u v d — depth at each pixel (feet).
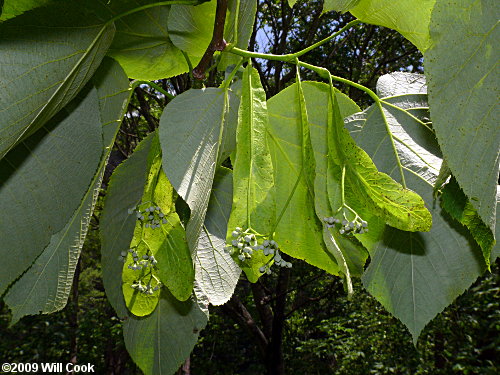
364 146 0.87
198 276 0.98
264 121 0.76
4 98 0.57
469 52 0.40
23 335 6.75
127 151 3.49
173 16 0.83
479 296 5.43
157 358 1.05
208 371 6.50
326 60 3.51
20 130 0.61
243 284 6.30
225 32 0.82
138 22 0.85
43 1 0.66
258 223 0.76
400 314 0.90
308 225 0.88
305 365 6.39
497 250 0.87
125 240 0.99
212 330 6.80
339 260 0.73
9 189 0.70
